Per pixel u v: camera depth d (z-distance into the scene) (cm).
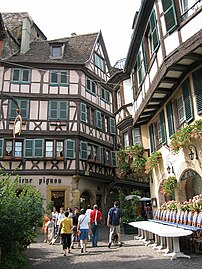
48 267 712
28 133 2045
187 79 921
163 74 925
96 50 2506
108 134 2509
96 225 1073
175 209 944
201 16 777
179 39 854
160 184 1225
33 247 1112
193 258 711
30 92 2120
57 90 2167
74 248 1053
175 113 1064
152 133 1357
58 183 2002
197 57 832
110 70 2711
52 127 2089
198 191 1032
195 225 763
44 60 2244
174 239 744
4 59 2148
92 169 2206
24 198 711
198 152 885
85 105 2239
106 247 1027
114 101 1903
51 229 1220
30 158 2006
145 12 1127
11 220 617
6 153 2009
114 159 2480
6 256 622
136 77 1461
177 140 929
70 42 2539
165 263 676
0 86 2078
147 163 1266
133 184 2197
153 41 1036
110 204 2486
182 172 995
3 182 691
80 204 2056
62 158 2023
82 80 2250
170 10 891
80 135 2119
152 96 1090
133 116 1480
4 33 1750
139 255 809
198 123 840
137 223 1041
